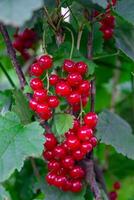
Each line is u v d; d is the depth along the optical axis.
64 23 0.42
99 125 0.43
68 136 0.38
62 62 0.40
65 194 0.42
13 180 0.52
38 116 0.41
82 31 0.43
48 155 0.40
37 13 0.40
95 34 0.45
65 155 0.39
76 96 0.38
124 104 0.64
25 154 0.36
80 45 0.44
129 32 0.48
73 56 0.40
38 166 0.52
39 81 0.38
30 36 0.50
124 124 0.45
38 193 0.52
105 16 0.41
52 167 0.40
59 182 0.40
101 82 0.64
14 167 0.36
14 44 0.51
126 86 0.71
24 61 0.54
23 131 0.37
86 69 0.39
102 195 0.46
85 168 0.42
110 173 0.59
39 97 0.37
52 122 0.40
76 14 0.42
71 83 0.38
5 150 0.36
